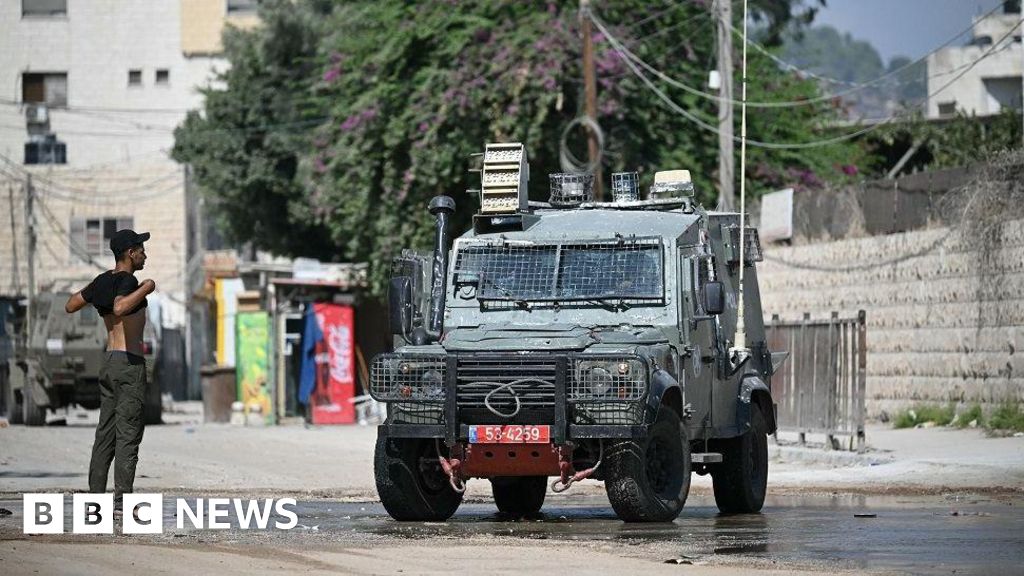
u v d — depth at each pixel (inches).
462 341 1537.9
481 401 1469.0
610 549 1240.8
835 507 1700.3
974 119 4731.8
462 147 4136.3
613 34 4045.3
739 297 1740.9
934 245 2923.2
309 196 6013.8
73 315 3934.5
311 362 4173.2
